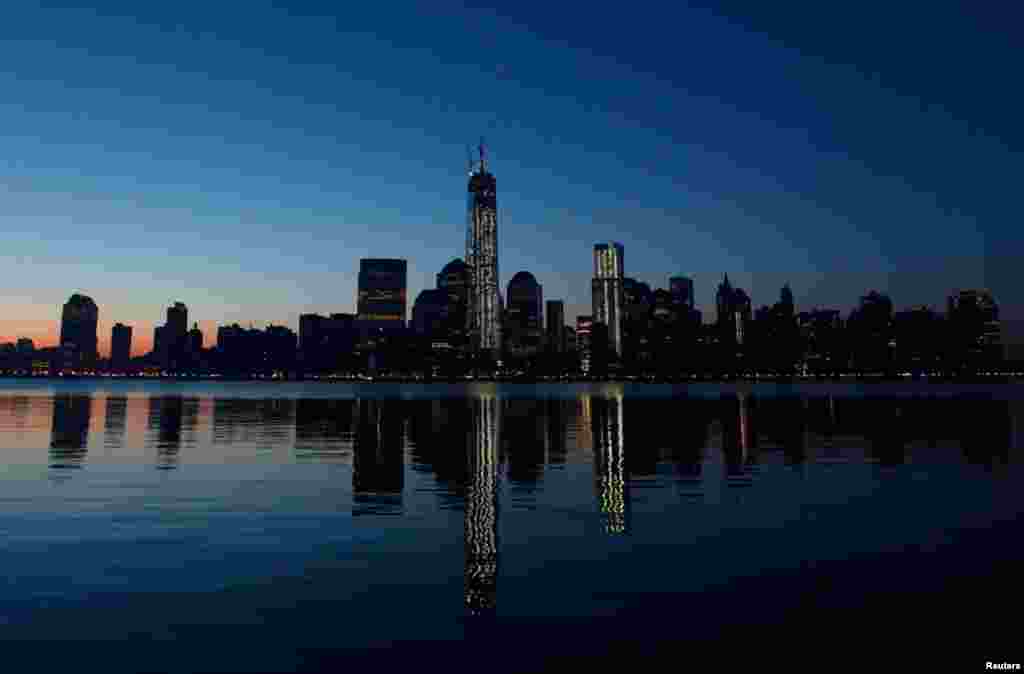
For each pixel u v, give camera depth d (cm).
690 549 1190
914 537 1268
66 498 1667
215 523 1394
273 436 3550
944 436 3400
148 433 3634
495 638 790
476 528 1360
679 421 4878
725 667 711
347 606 897
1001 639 782
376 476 2094
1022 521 1402
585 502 1652
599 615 865
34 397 9962
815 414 5638
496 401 9706
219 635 794
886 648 759
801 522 1408
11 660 721
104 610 874
